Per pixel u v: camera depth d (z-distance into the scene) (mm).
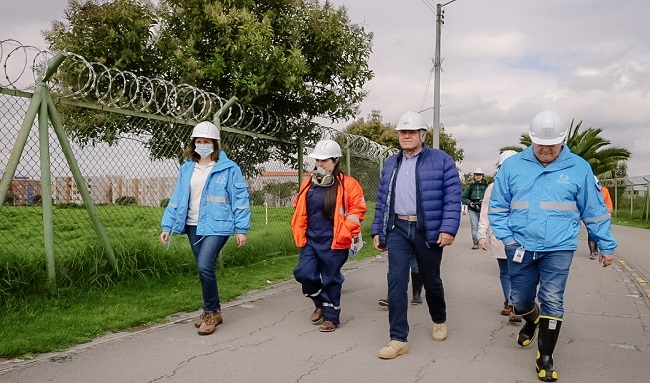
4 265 6102
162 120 7844
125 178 7578
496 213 4773
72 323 5520
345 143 13141
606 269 10672
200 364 4656
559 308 4469
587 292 8188
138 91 7980
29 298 6047
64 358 4695
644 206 30047
